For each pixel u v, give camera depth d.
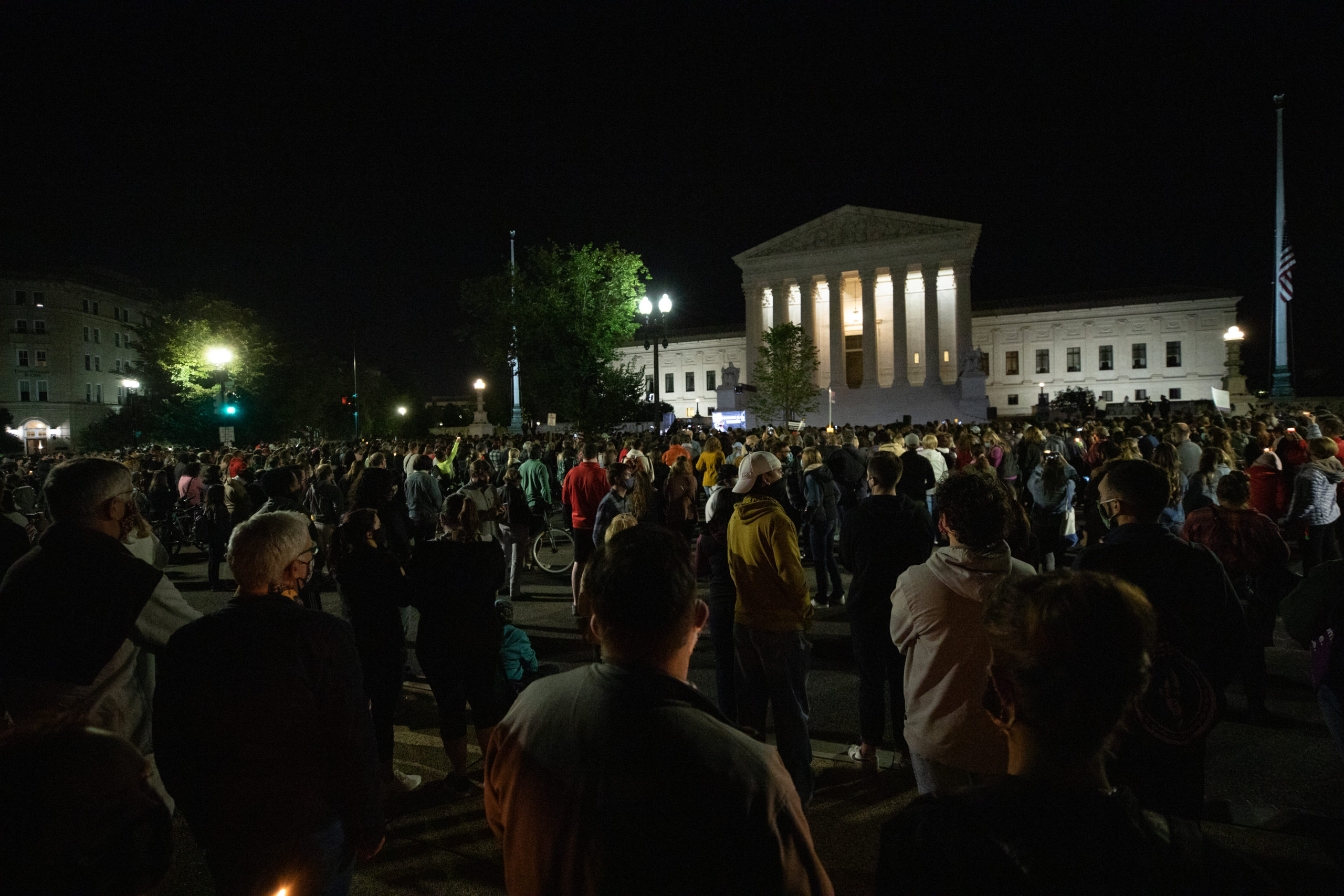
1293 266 34.06
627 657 1.83
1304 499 8.20
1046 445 14.06
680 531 9.88
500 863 4.16
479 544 5.02
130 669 3.26
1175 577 3.12
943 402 60.41
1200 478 8.64
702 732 1.63
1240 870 1.27
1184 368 72.25
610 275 30.17
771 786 1.59
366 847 2.80
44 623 3.00
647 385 28.88
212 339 42.28
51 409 71.94
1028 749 1.41
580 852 1.57
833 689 6.84
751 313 68.00
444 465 18.42
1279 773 4.97
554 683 1.82
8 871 1.35
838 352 64.31
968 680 3.02
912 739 3.19
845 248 64.44
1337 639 3.55
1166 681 2.59
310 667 2.68
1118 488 3.31
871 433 22.45
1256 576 5.73
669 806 1.54
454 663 4.95
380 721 4.97
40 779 1.38
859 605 5.07
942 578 3.11
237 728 2.55
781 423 55.56
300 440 47.03
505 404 64.44
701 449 18.53
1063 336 76.56
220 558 11.98
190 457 22.20
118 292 79.75
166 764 2.60
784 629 4.65
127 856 1.43
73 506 3.17
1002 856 1.23
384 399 68.44
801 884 1.56
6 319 70.25
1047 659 1.35
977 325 79.94
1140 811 1.33
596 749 1.62
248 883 2.57
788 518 4.69
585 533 9.73
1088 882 1.19
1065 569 1.56
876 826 4.46
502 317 30.30
